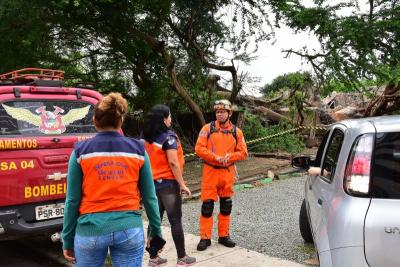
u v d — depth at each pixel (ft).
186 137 48.29
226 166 17.69
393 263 9.19
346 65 35.14
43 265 17.75
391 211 9.37
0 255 18.88
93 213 9.12
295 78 39.91
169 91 45.98
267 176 34.63
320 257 10.38
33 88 16.90
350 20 34.91
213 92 49.90
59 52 42.52
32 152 16.01
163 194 15.29
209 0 41.98
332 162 12.53
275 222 22.07
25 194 15.80
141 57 43.60
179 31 44.70
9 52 37.65
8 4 30.94
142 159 9.66
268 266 15.97
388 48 35.86
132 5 36.55
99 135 9.52
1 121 15.83
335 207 10.21
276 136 47.83
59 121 17.29
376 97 44.34
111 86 45.80
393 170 9.75
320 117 58.03
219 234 18.34
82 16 34.65
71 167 9.32
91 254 9.14
